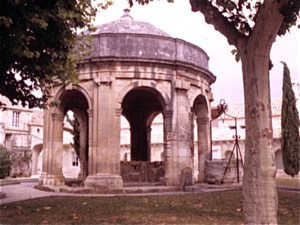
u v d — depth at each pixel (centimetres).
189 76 2052
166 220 1009
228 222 979
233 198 1470
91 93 1906
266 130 827
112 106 1862
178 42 1997
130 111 2673
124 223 973
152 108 2631
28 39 1042
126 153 4169
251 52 852
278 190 1820
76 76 1430
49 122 2086
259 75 841
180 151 1912
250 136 838
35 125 5091
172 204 1309
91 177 1811
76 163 4591
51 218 1059
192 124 2447
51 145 2058
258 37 831
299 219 1039
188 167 1873
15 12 1029
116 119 1859
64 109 2195
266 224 793
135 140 2656
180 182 1866
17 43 1039
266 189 805
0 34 1047
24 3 1040
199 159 2278
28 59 1181
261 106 834
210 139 2312
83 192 1742
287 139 2892
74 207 1255
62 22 1155
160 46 1942
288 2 803
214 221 994
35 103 1323
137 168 2331
